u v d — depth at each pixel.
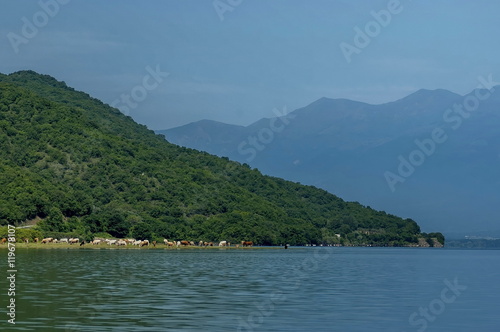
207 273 107.69
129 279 91.31
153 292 75.25
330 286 88.44
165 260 147.00
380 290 84.69
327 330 52.31
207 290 79.12
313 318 58.00
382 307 66.69
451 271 137.62
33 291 73.69
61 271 102.81
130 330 50.19
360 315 60.56
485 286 96.44
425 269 143.50
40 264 118.94
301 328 52.88
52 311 58.59
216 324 53.75
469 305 70.88
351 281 98.38
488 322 58.91
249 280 95.44
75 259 139.00
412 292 83.44
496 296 80.62
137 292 74.81
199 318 56.50
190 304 65.19
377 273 121.56
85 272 101.94
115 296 70.31
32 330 49.69
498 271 140.38
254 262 150.38
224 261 150.25
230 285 86.50
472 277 117.62
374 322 56.91
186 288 80.94
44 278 89.75
